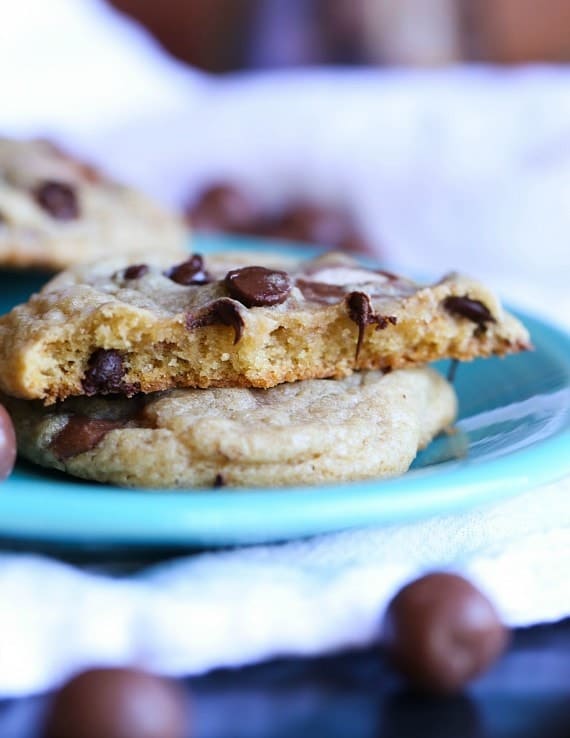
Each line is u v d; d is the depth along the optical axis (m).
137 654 0.27
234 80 0.67
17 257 0.40
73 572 0.27
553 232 0.54
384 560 0.29
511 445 0.31
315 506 0.28
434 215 0.56
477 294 0.33
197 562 0.28
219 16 0.70
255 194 0.59
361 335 0.32
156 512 0.28
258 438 0.30
